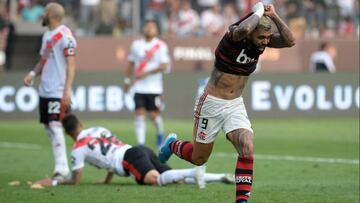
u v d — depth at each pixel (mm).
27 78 35781
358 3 90188
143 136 52938
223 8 88188
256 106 73812
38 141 56906
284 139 58125
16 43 74500
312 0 87500
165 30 84250
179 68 79625
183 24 85062
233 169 41781
